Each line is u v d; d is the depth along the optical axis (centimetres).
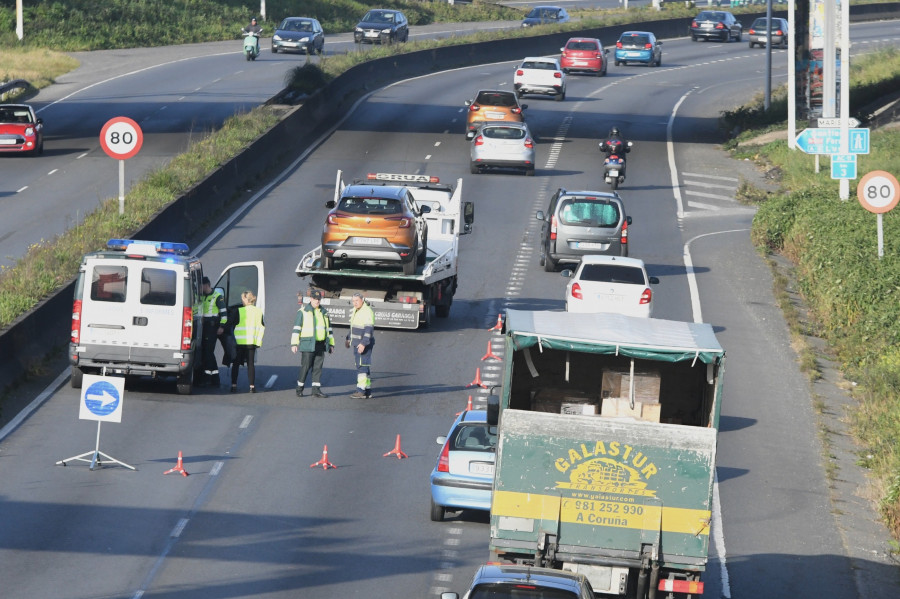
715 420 4881
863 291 10225
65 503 6156
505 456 4834
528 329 5112
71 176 14912
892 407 8144
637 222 14312
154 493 6381
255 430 7538
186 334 8088
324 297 10025
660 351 4966
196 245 12406
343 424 7738
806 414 8306
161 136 17325
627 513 4803
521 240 13288
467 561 5709
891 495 6650
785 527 6444
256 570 5469
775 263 12406
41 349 8700
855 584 5747
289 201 14575
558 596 4188
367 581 5412
